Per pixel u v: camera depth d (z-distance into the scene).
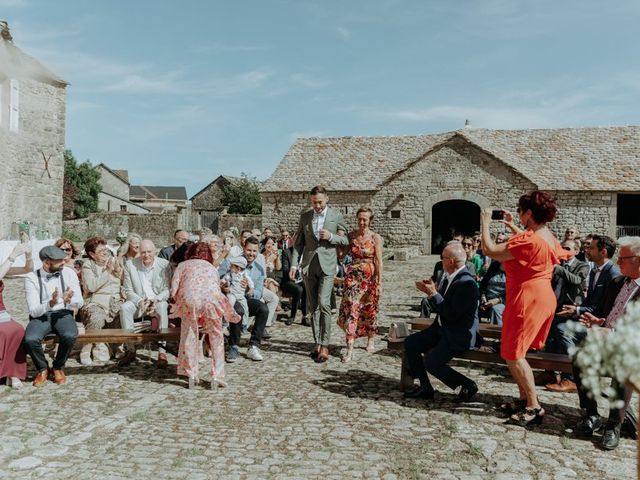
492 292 8.21
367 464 4.16
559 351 6.27
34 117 21.25
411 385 6.07
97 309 7.40
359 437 4.70
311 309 7.57
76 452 4.34
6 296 13.35
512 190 27.02
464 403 5.63
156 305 7.22
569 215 26.23
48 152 21.89
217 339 6.10
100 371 6.82
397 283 17.14
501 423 5.06
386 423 5.04
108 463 4.14
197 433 4.77
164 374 6.70
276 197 31.09
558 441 4.64
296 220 30.70
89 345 7.24
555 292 6.41
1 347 5.94
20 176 20.72
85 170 56.38
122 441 4.57
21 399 5.65
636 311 2.79
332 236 7.36
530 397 4.96
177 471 4.02
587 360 2.76
